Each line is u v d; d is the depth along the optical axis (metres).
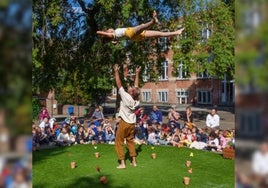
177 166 8.47
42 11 17.38
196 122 24.64
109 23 18.47
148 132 12.82
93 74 21.45
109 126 13.46
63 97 31.42
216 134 11.53
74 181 7.22
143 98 49.28
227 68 21.48
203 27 21.52
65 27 20.30
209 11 21.19
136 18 18.64
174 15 20.61
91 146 11.61
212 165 8.63
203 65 21.69
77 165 8.68
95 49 20.23
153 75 22.30
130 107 8.00
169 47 22.45
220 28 21.27
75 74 22.31
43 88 20.02
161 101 46.62
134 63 20.44
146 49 20.84
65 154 10.22
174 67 22.16
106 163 8.80
